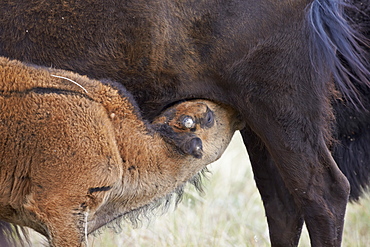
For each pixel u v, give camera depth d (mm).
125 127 17766
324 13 18641
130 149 17766
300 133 18375
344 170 21141
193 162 18844
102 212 17984
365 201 27000
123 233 24484
